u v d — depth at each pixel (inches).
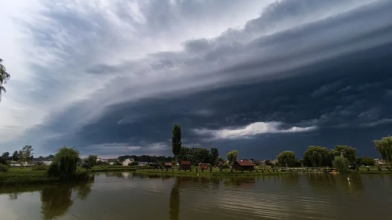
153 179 2055.9
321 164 3287.4
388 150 2245.3
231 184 1488.7
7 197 1058.7
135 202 890.1
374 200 837.8
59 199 989.8
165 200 927.0
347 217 615.8
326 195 965.8
